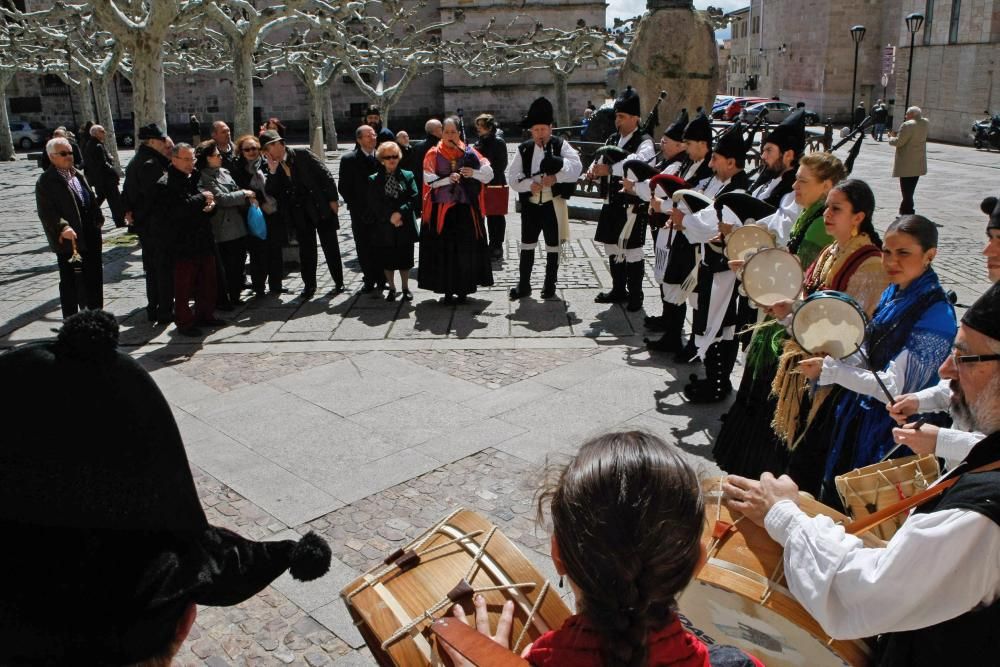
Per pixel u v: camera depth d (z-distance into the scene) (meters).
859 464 3.29
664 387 6.22
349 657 3.37
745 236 4.21
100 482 1.16
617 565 1.19
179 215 7.38
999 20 30.17
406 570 2.07
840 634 1.80
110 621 1.18
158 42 11.95
